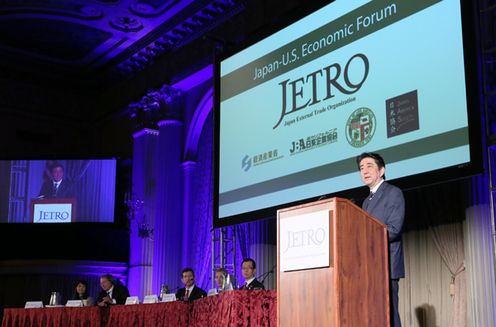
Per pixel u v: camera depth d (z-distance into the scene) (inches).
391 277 144.2
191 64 474.0
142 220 484.4
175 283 461.7
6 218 518.0
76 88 584.1
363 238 126.8
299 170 292.7
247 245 382.3
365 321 122.3
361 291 123.6
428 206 284.0
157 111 498.3
